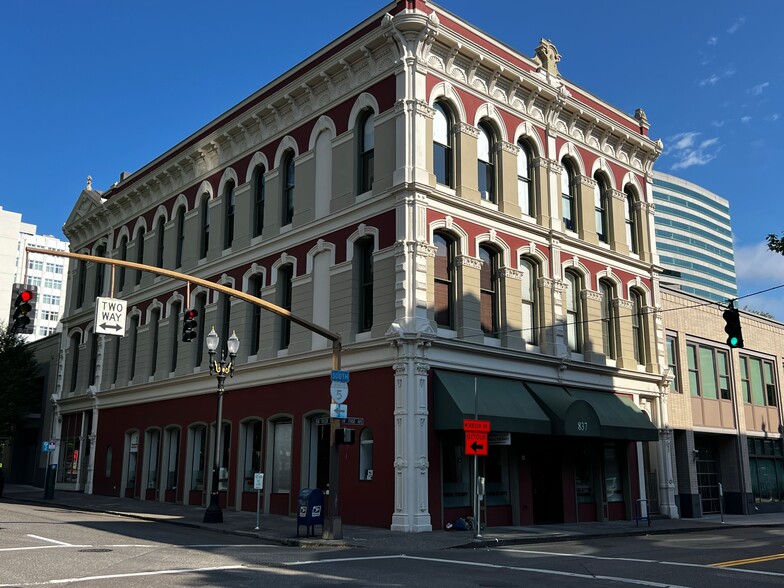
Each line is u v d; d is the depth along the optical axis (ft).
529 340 85.97
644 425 91.71
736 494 118.83
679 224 442.50
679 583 40.88
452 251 79.20
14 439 169.89
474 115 83.46
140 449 114.52
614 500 93.04
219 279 102.27
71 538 58.29
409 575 42.88
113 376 127.24
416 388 71.15
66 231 148.87
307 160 89.66
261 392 91.25
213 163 107.76
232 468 93.86
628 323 100.27
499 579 41.73
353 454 75.51
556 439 86.69
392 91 79.15
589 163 99.50
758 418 127.85
